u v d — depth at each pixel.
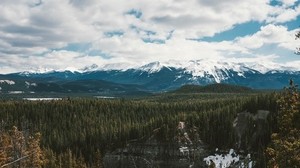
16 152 70.12
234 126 178.75
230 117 180.50
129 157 174.50
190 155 168.50
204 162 166.00
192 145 171.62
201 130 178.62
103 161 175.88
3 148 71.69
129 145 177.38
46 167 125.38
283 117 30.20
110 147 179.38
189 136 175.12
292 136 30.25
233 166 162.00
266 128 170.25
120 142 179.12
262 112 179.88
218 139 173.25
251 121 175.75
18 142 71.62
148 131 179.38
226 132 174.25
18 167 68.81
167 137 174.12
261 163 147.88
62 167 135.38
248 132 171.88
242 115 182.62
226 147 170.62
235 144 171.12
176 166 167.38
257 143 167.75
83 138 182.62
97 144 180.25
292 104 29.77
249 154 164.75
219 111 186.62
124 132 182.12
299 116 29.33
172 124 177.88
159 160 170.50
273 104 181.00
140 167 171.25
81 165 144.62
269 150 31.30
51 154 139.25
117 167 174.00
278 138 30.92
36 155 78.62
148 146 174.75
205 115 184.25
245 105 187.75
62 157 142.00
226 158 165.88
